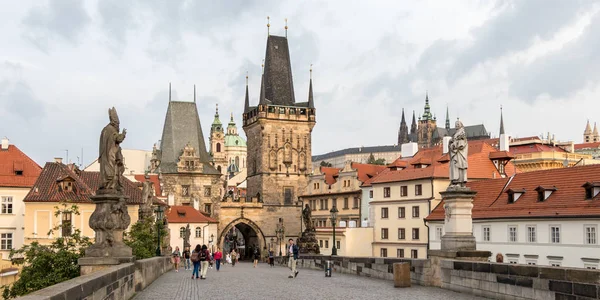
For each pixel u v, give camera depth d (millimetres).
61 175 93125
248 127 178750
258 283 37250
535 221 72562
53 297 13969
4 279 58500
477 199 85562
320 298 26828
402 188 110188
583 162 154250
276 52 178625
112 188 27500
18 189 98938
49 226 89312
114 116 27906
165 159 165000
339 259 51406
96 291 18344
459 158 32562
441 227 97125
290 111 171125
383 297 27125
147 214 63281
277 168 168625
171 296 28047
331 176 154500
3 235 97500
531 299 23359
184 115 169750
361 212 135250
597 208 65375
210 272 58219
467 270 28609
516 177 83500
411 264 34469
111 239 27078
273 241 165500
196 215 146375
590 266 64812
